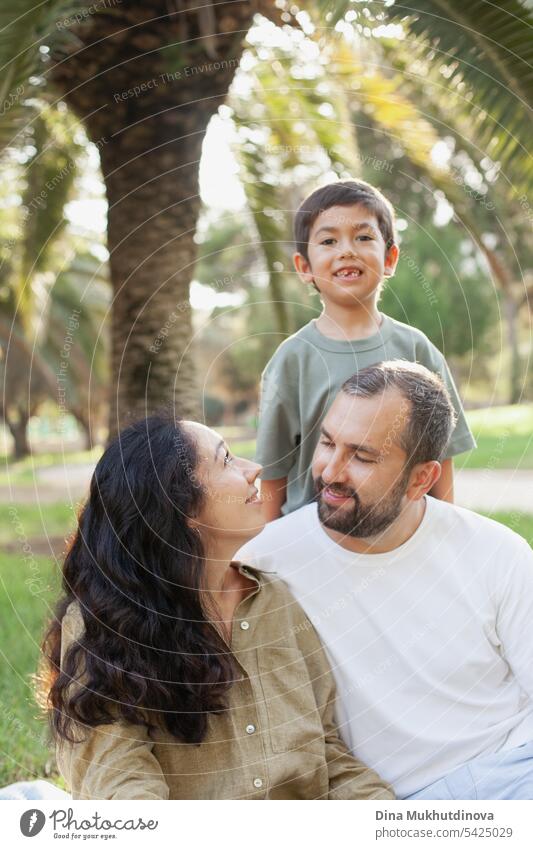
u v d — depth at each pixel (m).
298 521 1.99
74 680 1.66
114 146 3.63
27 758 2.39
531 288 7.35
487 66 2.80
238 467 1.80
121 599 1.68
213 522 1.74
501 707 1.89
